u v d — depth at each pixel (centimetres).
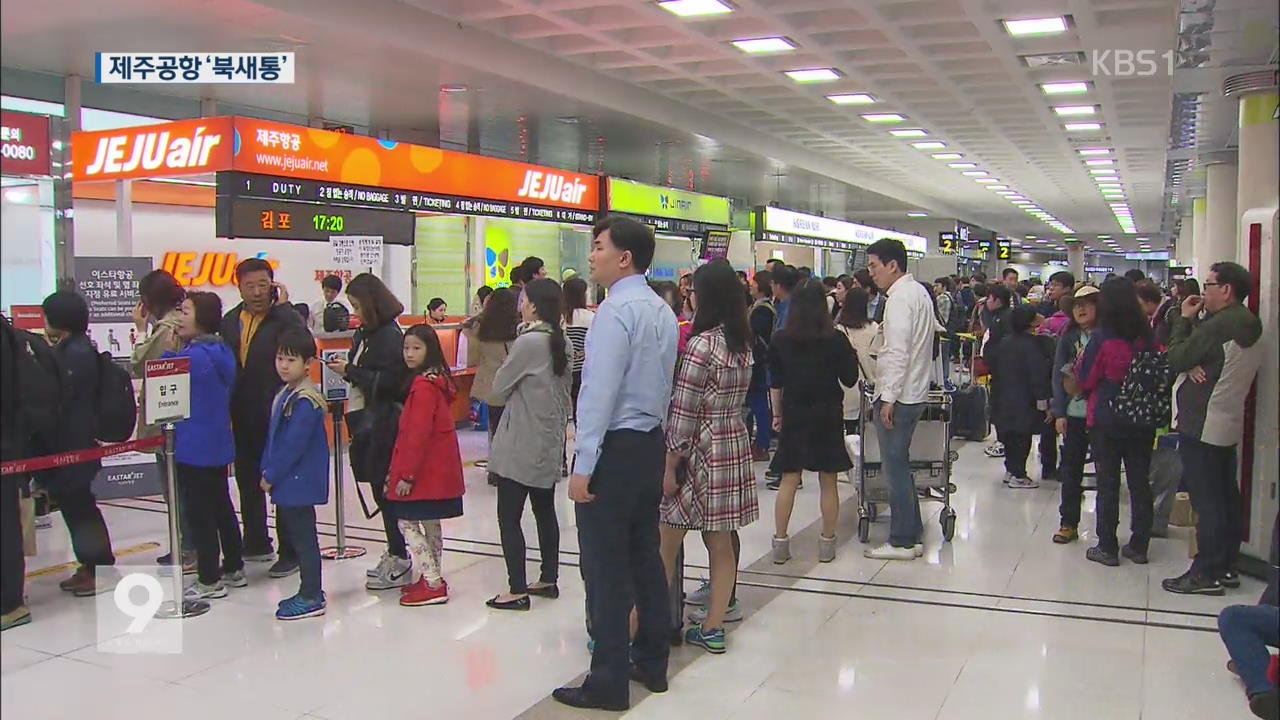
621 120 1281
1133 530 574
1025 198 2680
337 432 578
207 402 496
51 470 494
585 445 351
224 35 841
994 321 919
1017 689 390
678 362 443
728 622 468
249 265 550
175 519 482
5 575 211
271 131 813
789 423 554
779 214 1722
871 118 1434
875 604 495
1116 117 1359
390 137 1391
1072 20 902
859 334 633
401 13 880
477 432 1060
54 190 650
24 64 908
